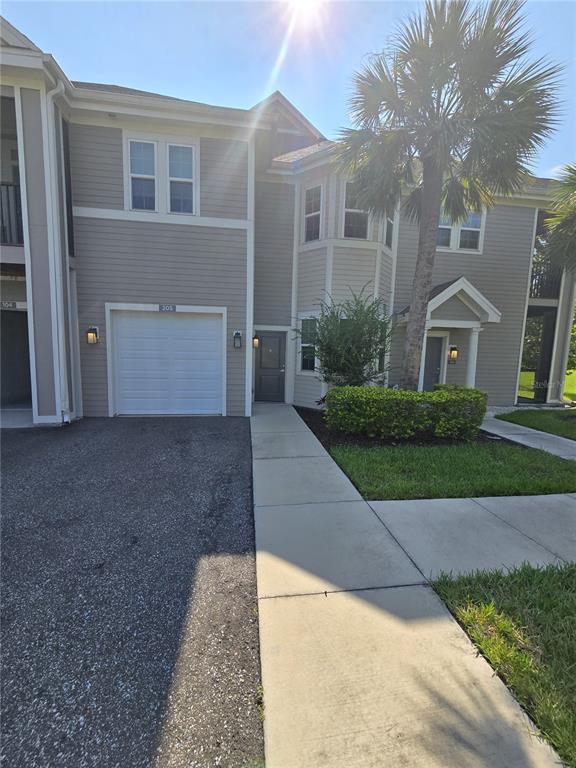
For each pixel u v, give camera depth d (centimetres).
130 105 715
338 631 224
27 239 674
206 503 405
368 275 935
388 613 238
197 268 799
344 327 760
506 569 285
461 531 342
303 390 1007
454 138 583
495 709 177
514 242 1082
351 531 341
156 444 612
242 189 795
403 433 642
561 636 219
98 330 783
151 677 198
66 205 727
